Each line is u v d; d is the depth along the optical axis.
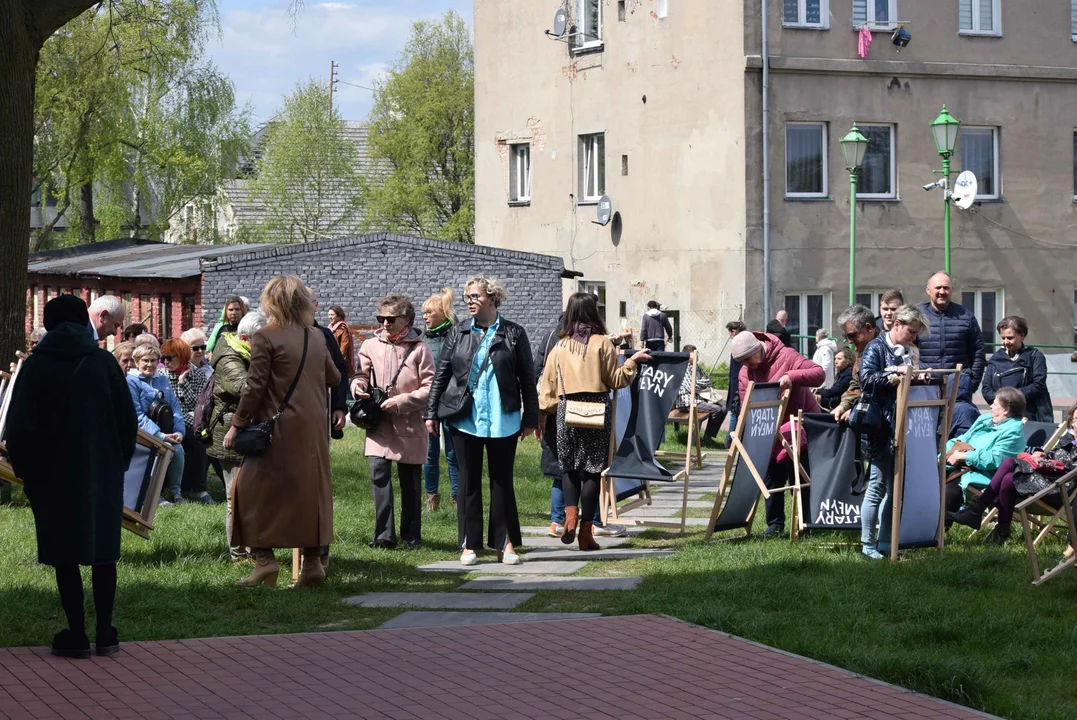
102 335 12.26
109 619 7.19
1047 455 10.61
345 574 9.80
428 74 54.97
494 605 8.78
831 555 10.38
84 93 42.16
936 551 10.47
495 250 31.47
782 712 6.17
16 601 8.27
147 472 10.51
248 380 9.15
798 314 29.75
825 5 29.61
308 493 9.23
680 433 22.23
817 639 7.52
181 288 30.23
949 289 12.16
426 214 55.94
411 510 11.44
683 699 6.38
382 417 11.27
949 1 30.36
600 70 33.28
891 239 30.17
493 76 36.81
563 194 34.81
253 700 6.30
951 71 30.36
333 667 6.94
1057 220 31.53
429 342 13.34
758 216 29.38
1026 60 31.00
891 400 10.22
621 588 9.36
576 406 11.16
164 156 47.78
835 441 10.77
